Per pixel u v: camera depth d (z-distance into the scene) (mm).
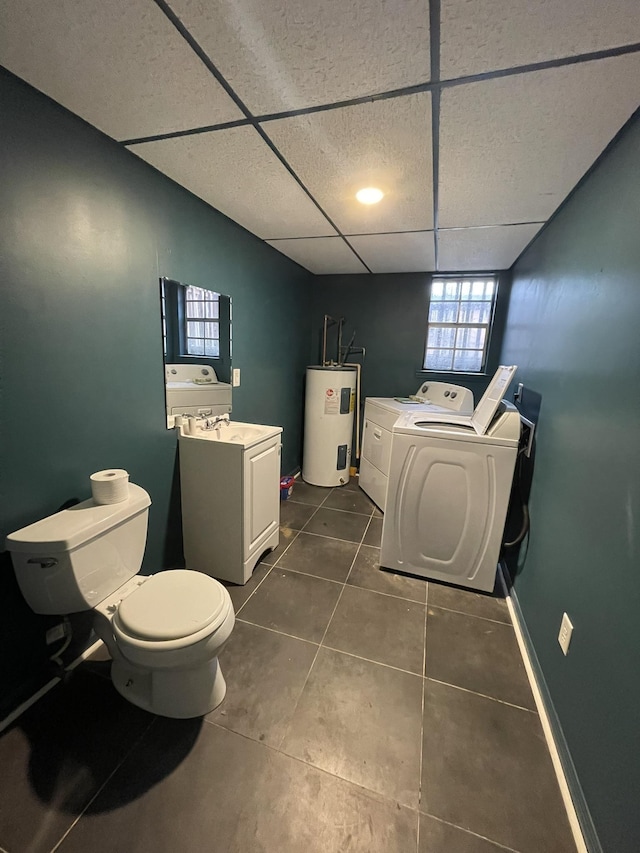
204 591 1362
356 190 1803
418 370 3762
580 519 1285
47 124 1203
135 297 1645
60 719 1301
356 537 2650
